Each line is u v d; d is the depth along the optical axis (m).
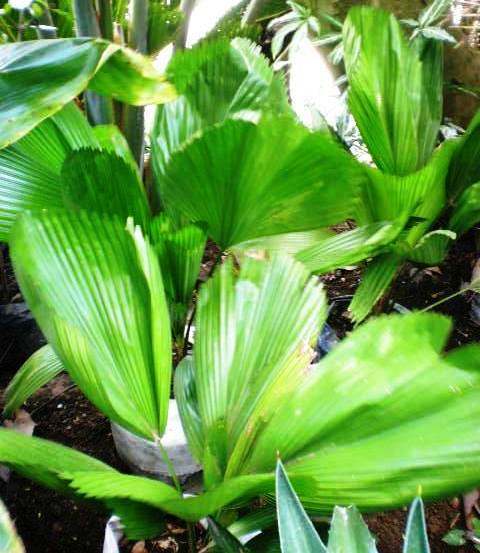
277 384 0.65
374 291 1.12
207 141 0.82
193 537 0.80
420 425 0.56
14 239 0.66
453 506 1.21
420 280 1.83
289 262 0.77
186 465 1.10
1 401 1.39
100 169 0.91
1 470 1.22
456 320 1.70
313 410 0.60
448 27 1.95
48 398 1.45
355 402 0.59
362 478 0.55
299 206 0.91
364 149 1.84
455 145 1.12
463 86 1.97
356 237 1.00
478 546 1.12
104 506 0.65
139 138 1.36
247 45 1.09
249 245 1.06
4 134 0.56
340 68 2.21
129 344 0.69
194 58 1.06
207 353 0.74
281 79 1.10
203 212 0.95
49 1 1.73
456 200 1.30
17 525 1.14
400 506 0.54
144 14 1.28
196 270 1.04
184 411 0.81
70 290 0.67
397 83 1.18
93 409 1.41
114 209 0.95
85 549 1.11
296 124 0.78
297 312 0.73
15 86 0.59
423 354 0.60
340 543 0.46
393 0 2.01
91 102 1.26
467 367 0.57
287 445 0.60
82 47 0.60
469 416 0.55
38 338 1.50
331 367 0.62
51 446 0.62
